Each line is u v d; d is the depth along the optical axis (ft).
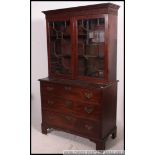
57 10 8.79
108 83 8.39
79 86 8.47
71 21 8.63
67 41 9.32
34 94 12.42
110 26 8.05
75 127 9.05
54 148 8.86
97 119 8.34
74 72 9.05
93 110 8.36
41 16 11.11
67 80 9.25
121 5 9.32
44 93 9.65
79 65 9.02
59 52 9.66
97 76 8.70
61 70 9.70
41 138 9.68
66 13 8.68
